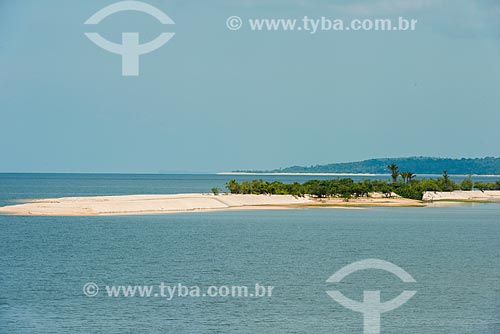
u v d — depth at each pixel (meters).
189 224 179.38
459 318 77.50
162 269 106.25
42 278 97.44
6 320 74.06
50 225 171.50
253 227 173.88
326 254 125.00
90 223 178.12
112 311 78.44
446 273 105.25
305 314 78.81
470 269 109.31
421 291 91.38
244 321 75.06
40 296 85.69
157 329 71.62
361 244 141.00
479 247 138.25
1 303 81.88
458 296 88.69
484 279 100.12
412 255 125.44
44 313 77.38
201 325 73.25
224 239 146.00
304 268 108.50
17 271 103.19
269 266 110.12
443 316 78.44
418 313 79.56
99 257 117.62
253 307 81.38
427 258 121.75
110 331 70.06
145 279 97.56
